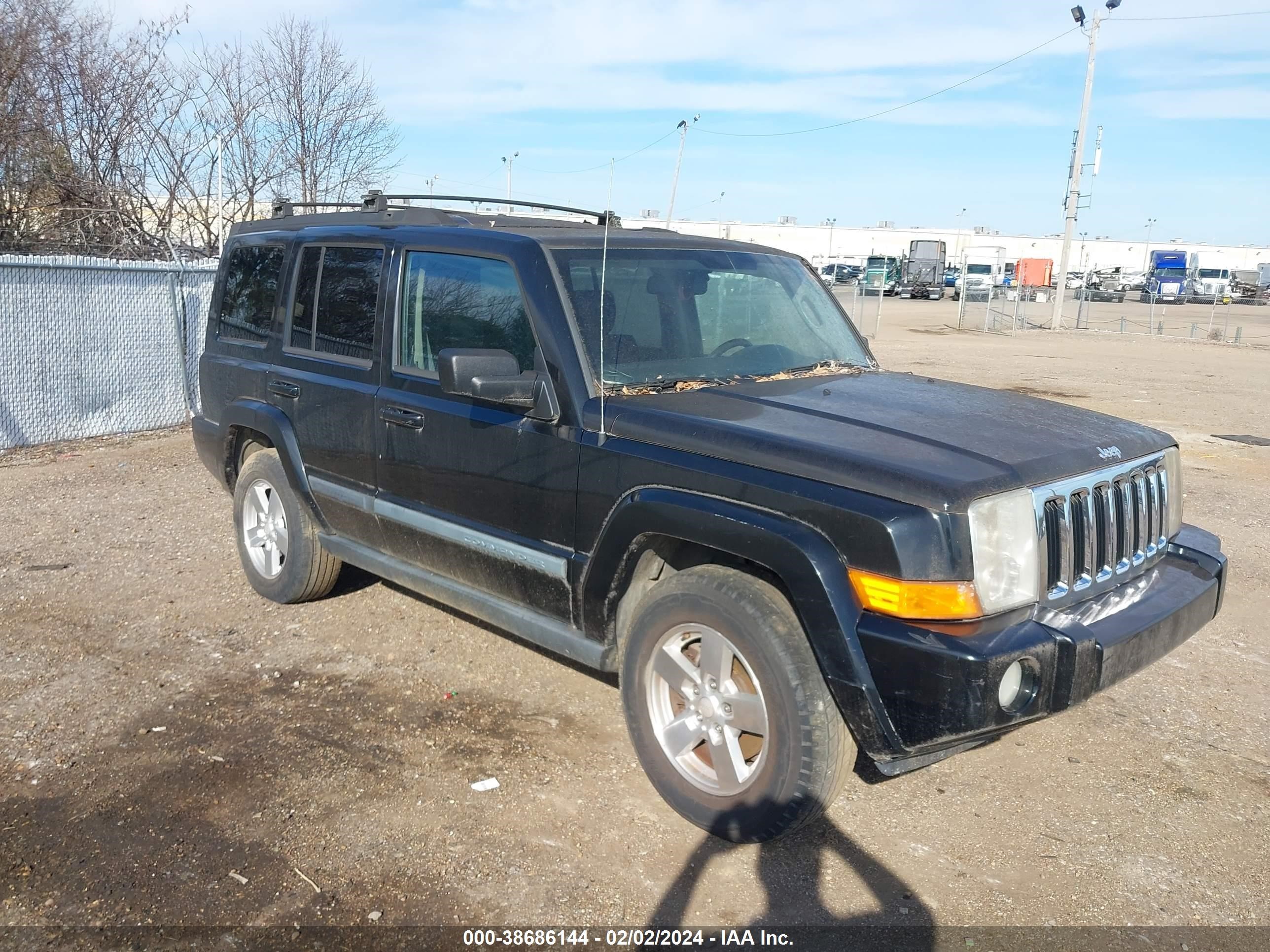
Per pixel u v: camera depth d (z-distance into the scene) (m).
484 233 4.24
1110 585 3.46
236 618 5.34
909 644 2.90
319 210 16.06
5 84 13.41
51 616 5.32
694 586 3.38
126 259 12.96
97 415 10.21
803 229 90.56
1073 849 3.43
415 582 4.62
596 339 3.85
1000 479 3.07
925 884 3.22
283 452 5.18
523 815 3.54
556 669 4.77
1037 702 3.02
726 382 4.02
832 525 3.05
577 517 3.74
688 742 3.47
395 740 4.05
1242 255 98.69
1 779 3.70
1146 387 16.39
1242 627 5.56
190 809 3.53
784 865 3.30
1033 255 96.94
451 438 4.21
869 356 4.88
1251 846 3.47
